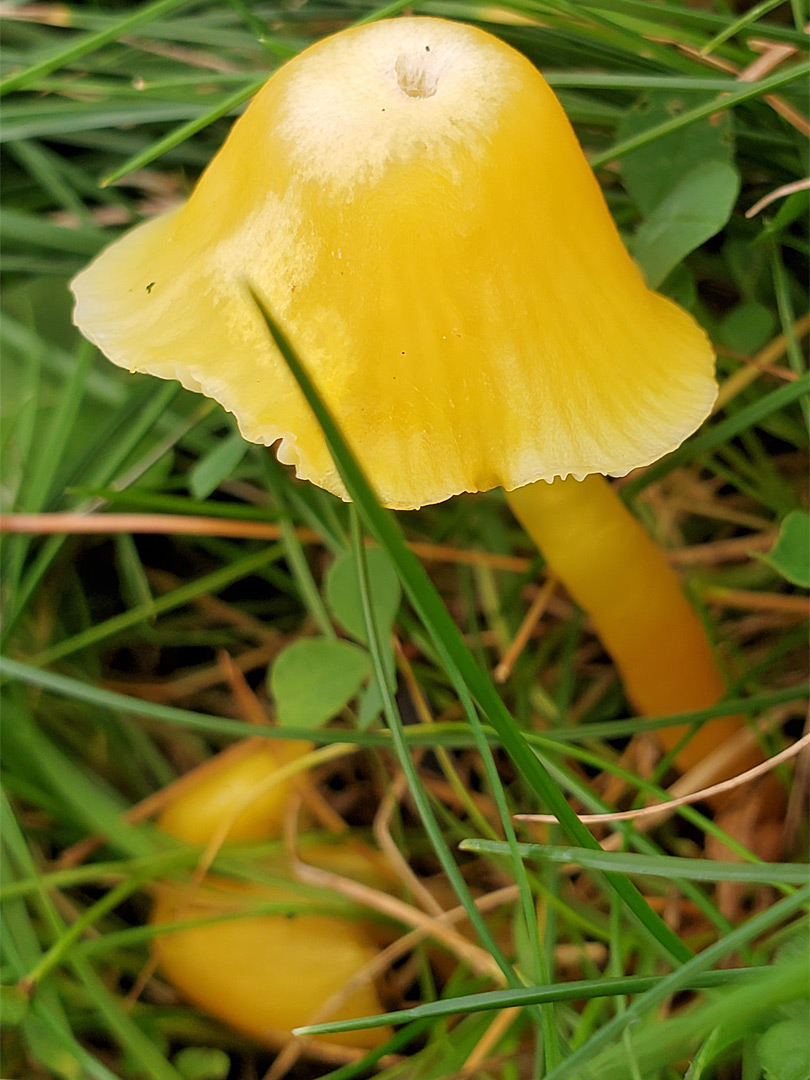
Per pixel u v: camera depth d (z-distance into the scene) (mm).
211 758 104
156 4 100
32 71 99
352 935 82
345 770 101
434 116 59
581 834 61
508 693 105
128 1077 81
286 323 61
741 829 92
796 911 80
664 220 92
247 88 94
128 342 69
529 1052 78
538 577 111
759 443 109
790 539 80
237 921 81
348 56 63
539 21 99
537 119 61
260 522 109
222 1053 80
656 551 83
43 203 126
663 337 68
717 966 81
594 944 85
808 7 100
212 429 114
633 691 90
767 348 103
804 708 96
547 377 61
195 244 68
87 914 81
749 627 105
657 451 63
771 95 93
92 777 97
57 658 105
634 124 97
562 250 62
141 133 125
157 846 86
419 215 58
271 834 89
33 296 115
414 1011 59
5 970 78
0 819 81
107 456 109
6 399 112
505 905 88
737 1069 74
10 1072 80
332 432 48
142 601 107
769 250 99
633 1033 64
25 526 101
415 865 95
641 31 98
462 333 60
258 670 113
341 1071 69
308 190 60
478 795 97
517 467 61
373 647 70
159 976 86
